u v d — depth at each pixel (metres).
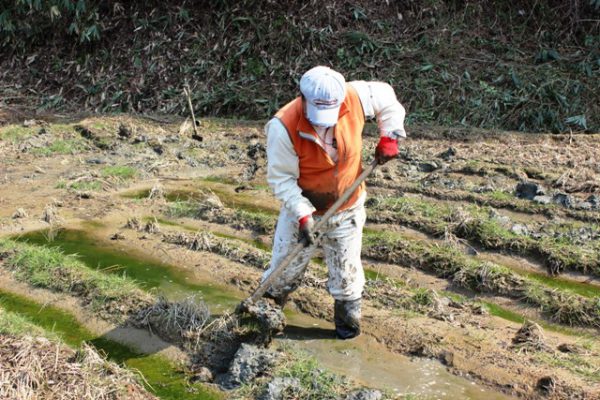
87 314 5.19
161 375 4.51
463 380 4.47
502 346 4.81
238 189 7.84
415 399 4.23
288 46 11.16
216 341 4.69
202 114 10.80
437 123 10.04
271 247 6.50
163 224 6.96
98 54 11.85
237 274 5.79
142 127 9.94
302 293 5.40
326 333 4.95
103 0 12.09
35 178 8.09
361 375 4.51
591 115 9.88
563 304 5.32
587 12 11.24
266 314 4.57
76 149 9.10
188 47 11.53
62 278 5.61
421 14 11.47
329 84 3.77
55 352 4.38
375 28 11.38
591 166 8.00
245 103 10.70
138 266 6.01
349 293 4.66
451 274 5.88
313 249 4.49
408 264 6.05
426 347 4.75
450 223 6.62
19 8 12.09
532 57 10.91
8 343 4.43
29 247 6.06
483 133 9.34
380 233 6.55
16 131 9.62
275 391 4.16
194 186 7.98
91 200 7.46
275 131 3.99
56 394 4.02
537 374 4.47
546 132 9.82
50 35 12.13
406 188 7.57
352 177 4.20
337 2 11.51
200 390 4.34
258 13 11.51
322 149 4.01
